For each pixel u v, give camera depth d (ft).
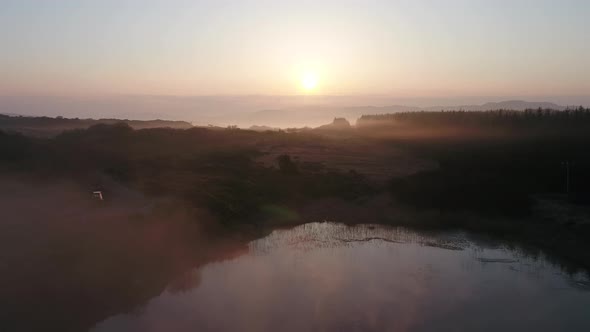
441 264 95.45
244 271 90.74
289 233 121.90
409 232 122.01
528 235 115.24
